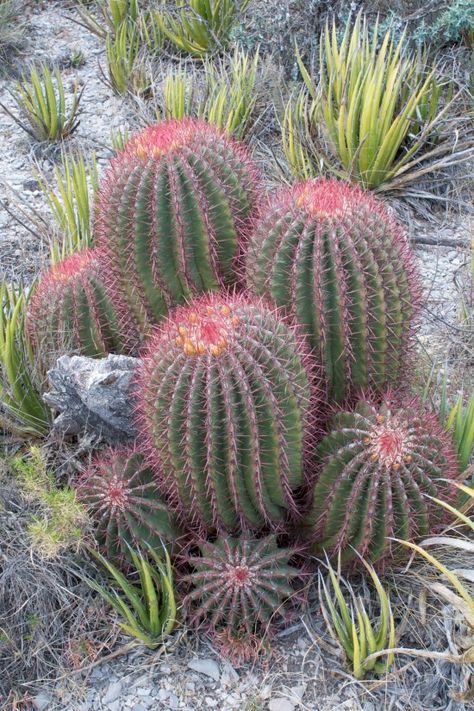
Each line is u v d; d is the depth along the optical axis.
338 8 5.91
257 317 2.49
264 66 5.93
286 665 2.79
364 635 2.62
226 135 3.17
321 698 2.71
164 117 5.53
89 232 4.45
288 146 5.23
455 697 2.63
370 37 5.93
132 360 3.15
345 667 2.77
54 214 4.52
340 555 2.79
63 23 7.14
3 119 5.96
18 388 3.52
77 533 2.75
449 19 5.64
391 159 4.95
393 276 2.77
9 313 3.79
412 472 2.59
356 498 2.58
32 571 2.96
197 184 2.88
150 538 2.80
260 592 2.63
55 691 2.81
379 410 2.68
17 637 2.92
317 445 2.75
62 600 2.95
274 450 2.52
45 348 3.40
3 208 5.05
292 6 6.19
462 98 5.61
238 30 6.18
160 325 3.07
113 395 3.10
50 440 3.43
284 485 2.64
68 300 3.26
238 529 2.79
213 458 2.51
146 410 2.59
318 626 2.87
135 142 3.02
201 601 2.78
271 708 2.69
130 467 2.84
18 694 2.82
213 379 2.39
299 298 2.75
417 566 2.95
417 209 5.00
